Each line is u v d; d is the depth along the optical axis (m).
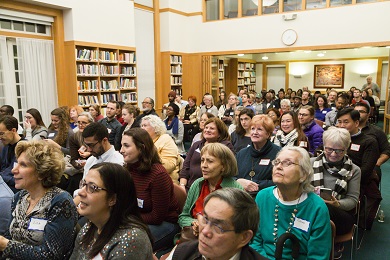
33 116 4.06
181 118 7.73
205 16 10.07
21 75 6.01
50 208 1.63
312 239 1.68
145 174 2.18
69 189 3.21
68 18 6.54
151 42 9.44
